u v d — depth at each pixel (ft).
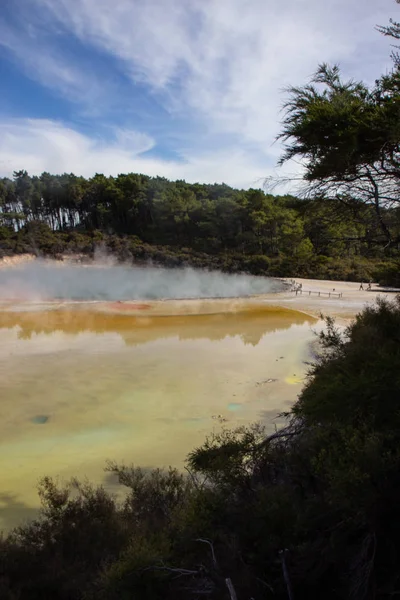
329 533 9.44
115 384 51.88
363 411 9.57
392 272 14.07
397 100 10.11
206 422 39.17
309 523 9.53
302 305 131.03
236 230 245.65
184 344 77.66
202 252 241.96
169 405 44.14
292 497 10.84
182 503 15.87
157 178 328.70
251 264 216.13
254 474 13.46
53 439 36.11
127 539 14.94
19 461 31.99
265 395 46.75
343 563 8.97
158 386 50.85
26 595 12.87
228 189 299.58
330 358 16.49
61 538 15.39
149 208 282.97
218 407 43.21
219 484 12.76
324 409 10.30
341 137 10.61
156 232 276.82
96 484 27.76
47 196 314.96
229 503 11.57
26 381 53.47
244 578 9.49
